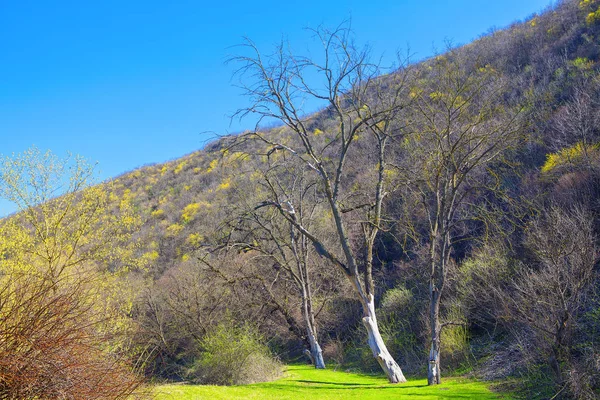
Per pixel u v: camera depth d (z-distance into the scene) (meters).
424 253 21.70
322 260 27.11
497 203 19.98
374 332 15.16
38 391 5.43
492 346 15.34
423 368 17.44
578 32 33.56
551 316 10.35
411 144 17.08
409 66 16.80
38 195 14.75
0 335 5.43
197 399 11.14
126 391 6.67
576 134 19.88
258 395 12.59
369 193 17.86
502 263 15.35
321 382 16.22
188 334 24.78
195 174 62.38
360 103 16.17
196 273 27.66
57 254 13.77
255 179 26.17
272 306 26.56
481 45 41.50
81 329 6.18
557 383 9.84
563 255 10.59
